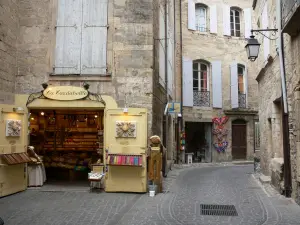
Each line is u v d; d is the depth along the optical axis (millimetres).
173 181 12172
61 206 7652
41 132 12078
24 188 9570
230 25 23844
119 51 10156
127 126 9484
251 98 23578
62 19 10391
